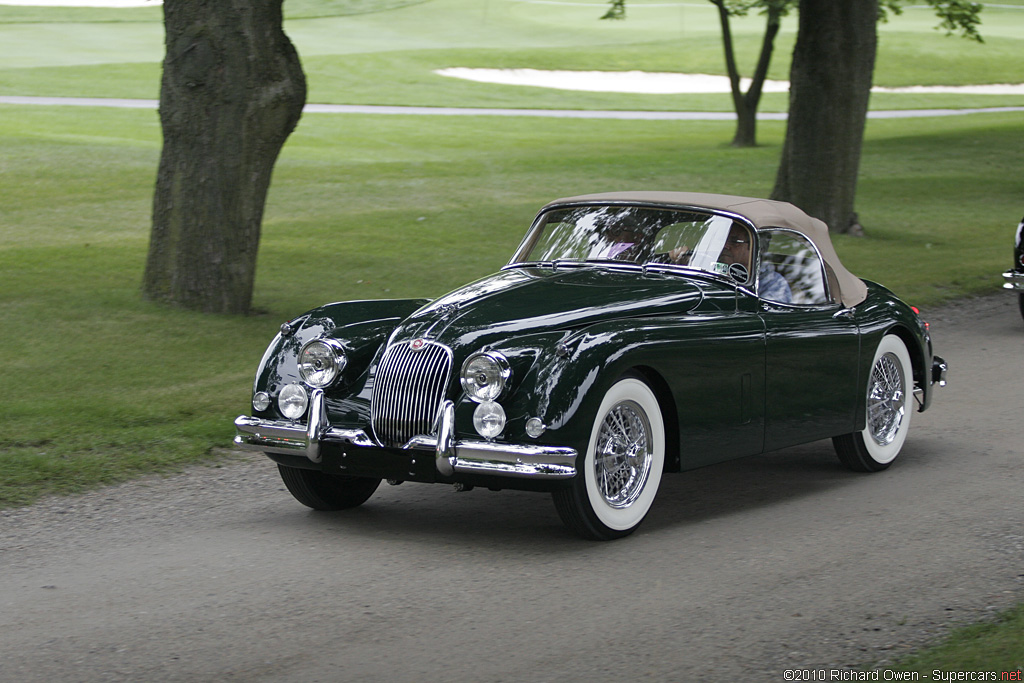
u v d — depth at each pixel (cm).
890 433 2175
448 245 5422
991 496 1916
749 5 10575
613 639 1287
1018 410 2619
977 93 18512
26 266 4559
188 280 3684
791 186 6069
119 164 7869
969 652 1187
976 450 2267
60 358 3056
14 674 1211
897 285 4553
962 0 9281
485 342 1648
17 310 3619
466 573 1536
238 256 3681
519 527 1773
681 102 16788
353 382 1753
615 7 10050
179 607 1411
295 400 1731
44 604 1430
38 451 2203
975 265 5059
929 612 1358
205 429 2394
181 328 3438
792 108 6028
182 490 2000
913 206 7081
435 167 8312
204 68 3559
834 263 2092
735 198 2048
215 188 3625
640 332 1656
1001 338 3597
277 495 1981
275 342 1825
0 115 10800
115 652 1267
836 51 5844
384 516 1852
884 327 2117
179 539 1712
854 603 1397
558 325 1683
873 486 2017
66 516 1831
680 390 1714
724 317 1812
